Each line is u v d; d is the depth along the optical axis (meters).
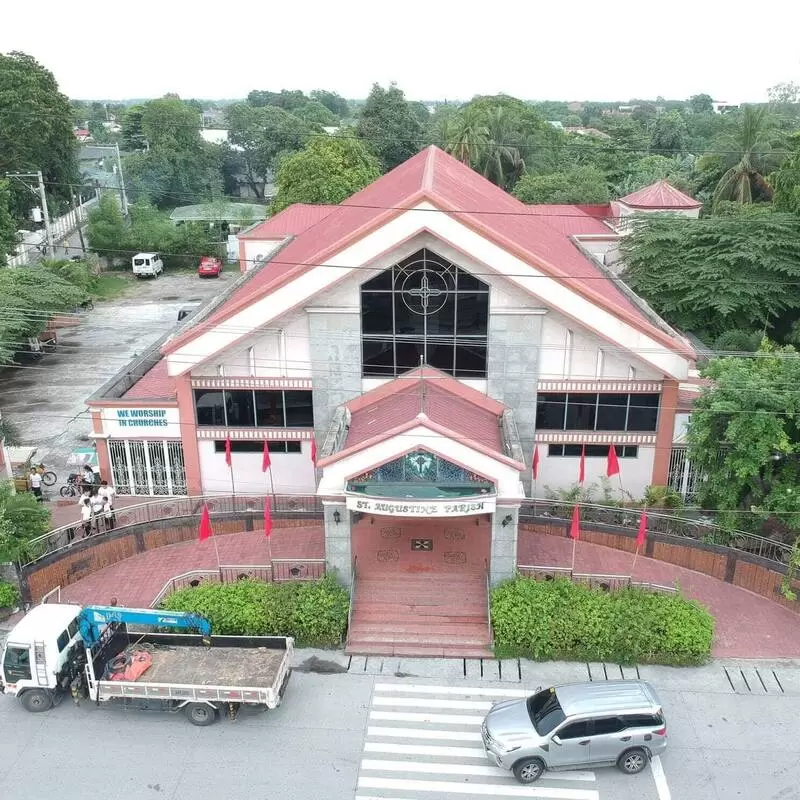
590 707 17.70
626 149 94.44
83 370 46.94
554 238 37.69
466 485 22.22
